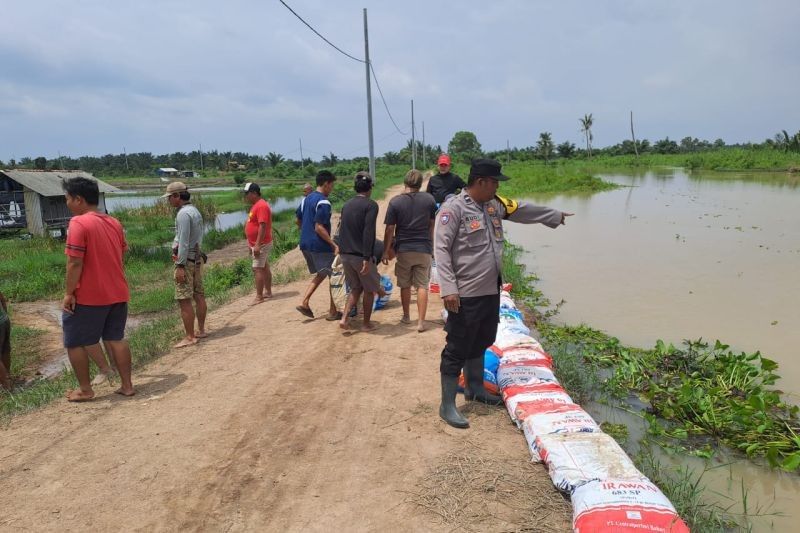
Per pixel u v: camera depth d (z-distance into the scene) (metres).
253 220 8.24
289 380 5.04
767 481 3.90
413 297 8.11
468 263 3.83
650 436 4.48
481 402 4.41
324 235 6.66
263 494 3.26
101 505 3.18
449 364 4.02
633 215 20.31
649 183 40.50
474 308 3.85
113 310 4.70
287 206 38.28
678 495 3.36
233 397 4.70
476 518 2.96
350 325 6.67
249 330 6.74
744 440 4.39
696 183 39.34
